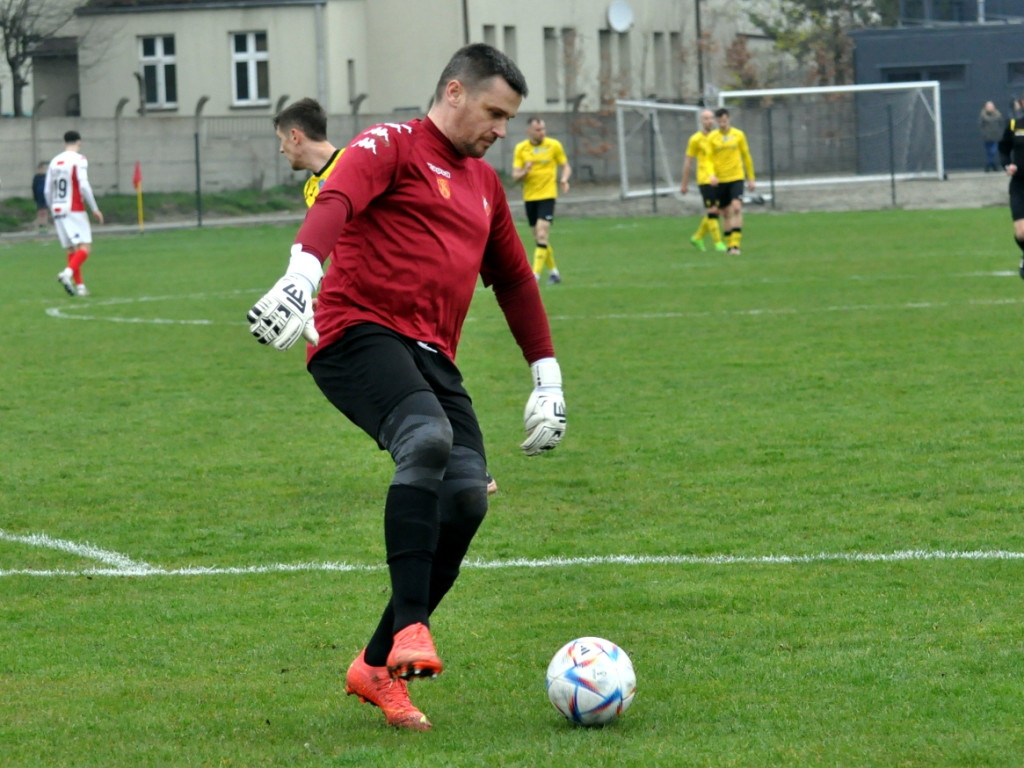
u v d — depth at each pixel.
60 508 26.75
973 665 16.23
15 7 163.38
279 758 13.86
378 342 14.37
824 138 160.25
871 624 18.09
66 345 52.62
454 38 173.12
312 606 19.94
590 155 172.88
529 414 16.03
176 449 32.59
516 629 18.45
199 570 22.14
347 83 173.62
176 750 14.23
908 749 13.55
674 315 56.44
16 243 119.12
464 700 15.73
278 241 113.25
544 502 26.14
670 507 25.45
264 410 38.16
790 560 21.55
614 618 18.78
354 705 15.70
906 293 60.78
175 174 149.12
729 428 32.94
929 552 21.73
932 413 33.91
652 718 14.71
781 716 14.66
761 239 97.62
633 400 37.38
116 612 19.83
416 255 14.52
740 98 178.38
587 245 98.38
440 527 14.52
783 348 46.19
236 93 172.38
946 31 163.38
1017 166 56.72
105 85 175.75
